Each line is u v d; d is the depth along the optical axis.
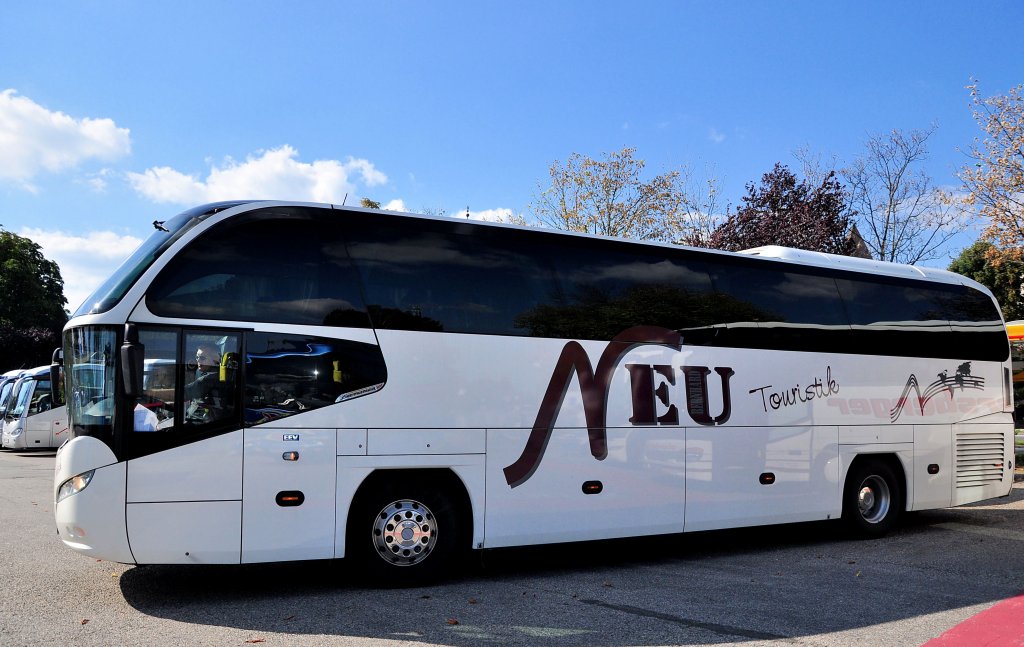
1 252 53.31
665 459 8.83
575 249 8.68
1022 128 21.59
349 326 7.25
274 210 7.20
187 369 6.64
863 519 10.58
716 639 5.77
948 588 7.57
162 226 7.29
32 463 22.78
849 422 10.41
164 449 6.50
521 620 6.26
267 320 6.96
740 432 9.43
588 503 8.26
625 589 7.46
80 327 6.67
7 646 5.41
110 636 5.69
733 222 26.17
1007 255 22.52
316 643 5.58
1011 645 5.70
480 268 8.02
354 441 7.11
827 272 10.65
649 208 34.03
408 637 5.76
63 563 8.32
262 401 6.83
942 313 11.66
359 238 7.49
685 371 9.10
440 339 7.62
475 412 7.70
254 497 6.72
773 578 8.05
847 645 5.67
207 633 5.80
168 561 6.46
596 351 8.51
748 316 9.73
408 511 7.47
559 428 8.16
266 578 7.79
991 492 11.78
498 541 7.72
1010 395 12.23
